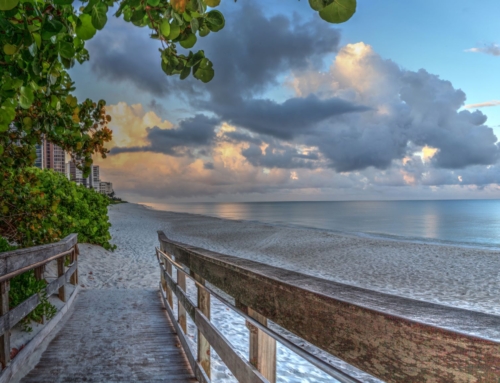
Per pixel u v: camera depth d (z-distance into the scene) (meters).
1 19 1.58
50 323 4.81
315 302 1.15
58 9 1.67
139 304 6.45
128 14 1.63
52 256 5.07
